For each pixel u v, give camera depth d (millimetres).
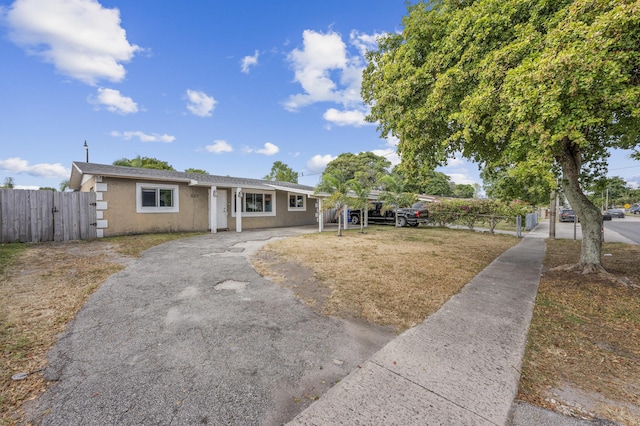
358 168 33406
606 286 4867
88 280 4797
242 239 10055
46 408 1824
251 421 1754
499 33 4664
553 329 3178
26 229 8648
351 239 10750
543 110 3490
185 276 5176
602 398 2006
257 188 13906
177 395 1988
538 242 11273
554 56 3416
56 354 2504
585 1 3381
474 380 2199
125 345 2697
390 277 5324
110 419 1743
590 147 6020
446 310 3734
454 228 16688
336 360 2504
